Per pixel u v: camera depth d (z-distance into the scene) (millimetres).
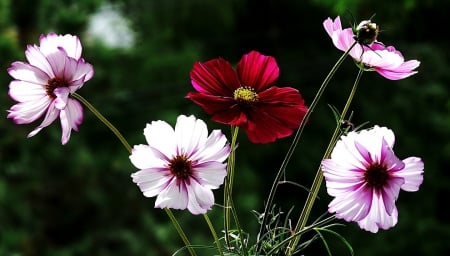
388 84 8727
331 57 9195
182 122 1100
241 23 9508
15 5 6734
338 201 1065
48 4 6840
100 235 5934
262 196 7941
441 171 8430
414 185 1072
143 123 7152
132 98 7191
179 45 8539
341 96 8734
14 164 5980
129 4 7961
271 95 1186
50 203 5988
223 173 1079
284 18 9547
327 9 9500
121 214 6070
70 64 1120
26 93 1140
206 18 8953
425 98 8633
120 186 6152
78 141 6391
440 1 8750
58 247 5914
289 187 8023
